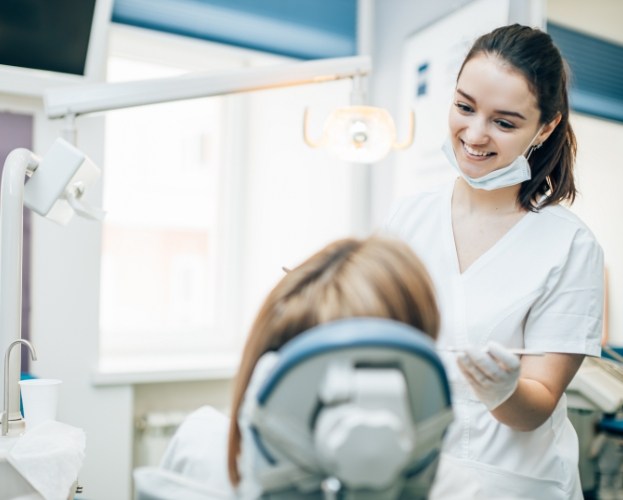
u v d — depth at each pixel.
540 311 1.14
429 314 0.61
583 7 1.51
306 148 2.56
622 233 1.42
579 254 1.13
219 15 2.31
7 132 1.98
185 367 2.18
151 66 2.51
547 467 1.12
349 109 1.24
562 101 1.13
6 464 0.90
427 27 2.19
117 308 2.49
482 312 1.17
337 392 0.49
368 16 2.60
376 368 0.51
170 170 2.54
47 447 0.92
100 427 2.05
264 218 2.63
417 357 0.51
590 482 1.38
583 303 1.11
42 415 1.04
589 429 1.39
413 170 2.27
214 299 2.66
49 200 1.14
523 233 1.19
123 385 2.08
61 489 0.89
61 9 1.88
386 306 0.59
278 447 0.53
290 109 2.58
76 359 2.04
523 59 1.05
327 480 0.51
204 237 2.63
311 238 2.55
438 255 1.27
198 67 2.54
